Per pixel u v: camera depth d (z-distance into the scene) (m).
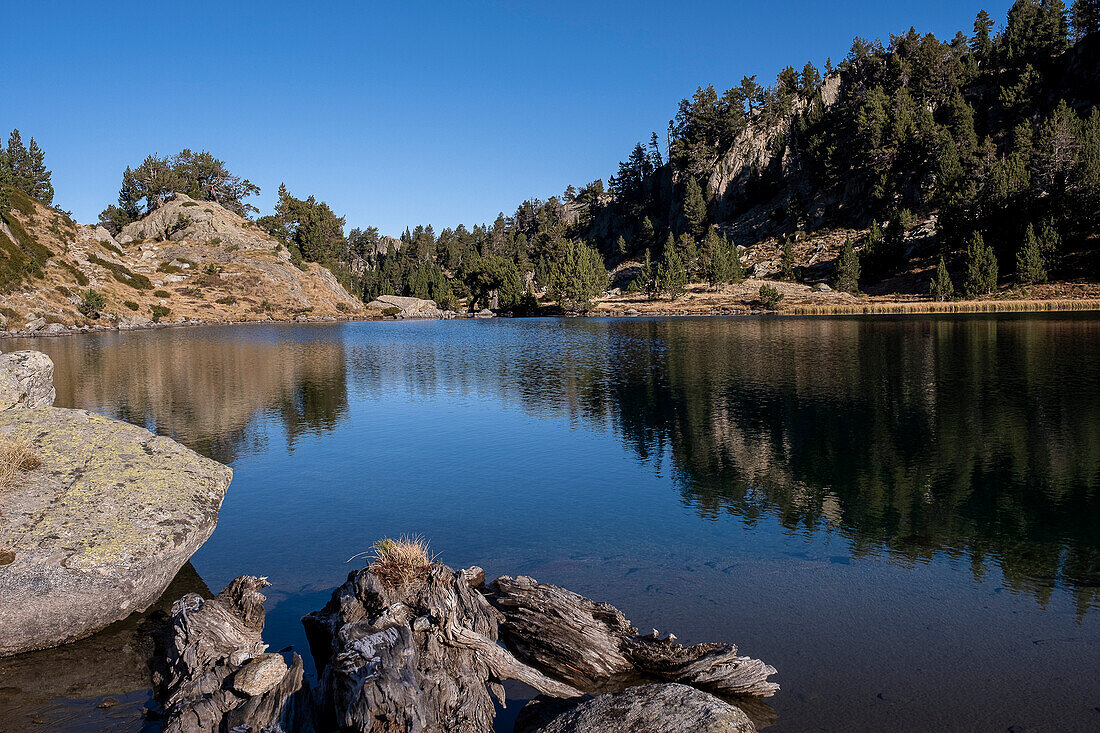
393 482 15.15
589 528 11.80
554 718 5.70
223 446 19.36
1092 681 6.49
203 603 7.16
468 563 10.15
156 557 7.96
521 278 169.75
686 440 19.39
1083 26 177.12
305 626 7.77
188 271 143.25
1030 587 8.96
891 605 8.41
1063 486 14.12
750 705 6.22
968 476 15.06
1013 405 23.39
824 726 5.83
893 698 6.25
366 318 151.00
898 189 169.62
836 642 7.43
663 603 8.52
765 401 25.92
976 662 6.92
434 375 37.38
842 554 10.39
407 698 5.49
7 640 7.13
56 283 103.81
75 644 7.54
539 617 7.34
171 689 6.40
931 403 24.27
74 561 7.41
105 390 31.66
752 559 10.17
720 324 88.75
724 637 7.55
